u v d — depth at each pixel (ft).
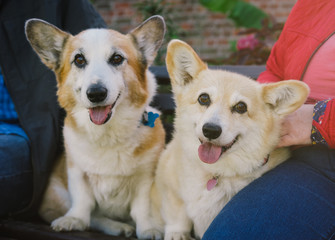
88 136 2.63
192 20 8.38
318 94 2.21
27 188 2.76
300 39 2.35
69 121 2.70
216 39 8.30
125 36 2.76
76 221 2.55
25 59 2.85
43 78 2.83
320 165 2.10
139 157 2.68
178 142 2.48
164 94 3.23
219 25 8.27
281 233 1.85
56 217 2.90
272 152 2.30
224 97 2.22
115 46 2.59
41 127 2.78
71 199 2.77
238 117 2.20
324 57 2.17
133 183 2.76
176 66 2.41
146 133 2.73
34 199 2.76
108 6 8.44
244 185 2.27
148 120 2.75
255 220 1.91
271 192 1.99
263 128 2.22
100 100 2.39
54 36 2.71
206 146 2.20
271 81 2.59
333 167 2.07
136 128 2.67
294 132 2.10
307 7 2.34
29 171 2.74
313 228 1.85
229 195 2.29
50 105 2.83
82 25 3.07
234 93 2.22
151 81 2.90
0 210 2.63
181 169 2.39
